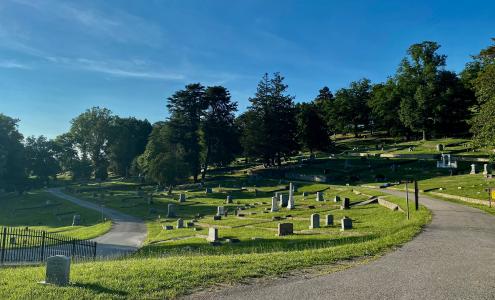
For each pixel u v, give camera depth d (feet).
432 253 46.03
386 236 61.67
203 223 131.23
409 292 30.01
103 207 222.69
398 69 329.93
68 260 33.58
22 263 66.95
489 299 28.35
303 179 237.04
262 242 83.10
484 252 46.70
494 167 179.73
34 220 200.34
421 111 305.12
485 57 118.73
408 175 200.23
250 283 32.94
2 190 312.50
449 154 220.23
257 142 289.12
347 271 36.86
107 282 32.96
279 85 296.71
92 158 430.61
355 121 403.54
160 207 198.29
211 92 300.40
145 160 305.53
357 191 163.53
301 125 331.98
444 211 92.68
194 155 291.79
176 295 29.76
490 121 104.01
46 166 363.15
